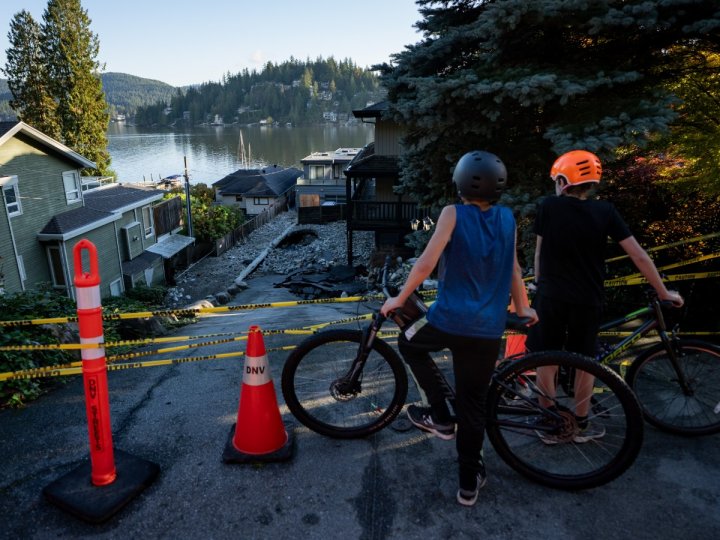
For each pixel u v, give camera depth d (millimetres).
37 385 4535
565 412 2912
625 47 7000
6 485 3018
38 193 20156
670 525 2631
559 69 6828
